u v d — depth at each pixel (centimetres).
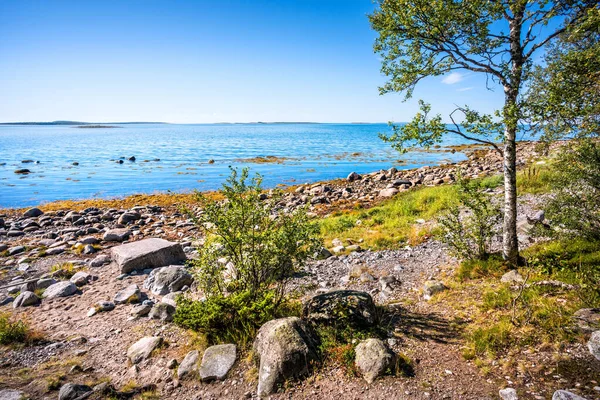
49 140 11331
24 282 1009
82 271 1102
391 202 2048
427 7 698
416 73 768
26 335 690
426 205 1719
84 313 805
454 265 932
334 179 3406
